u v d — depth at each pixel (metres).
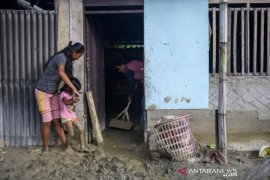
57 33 5.98
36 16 5.93
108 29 9.74
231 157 5.41
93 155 5.52
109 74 10.09
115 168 4.93
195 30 5.96
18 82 5.97
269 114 6.28
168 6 5.95
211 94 6.23
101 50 7.47
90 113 6.21
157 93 6.07
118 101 10.09
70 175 4.68
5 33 5.91
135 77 7.37
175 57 6.02
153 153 5.36
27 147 6.01
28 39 5.93
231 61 6.37
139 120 8.75
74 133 6.18
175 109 6.10
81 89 6.08
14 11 5.89
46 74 5.44
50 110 5.58
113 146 6.35
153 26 5.98
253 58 6.25
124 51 10.02
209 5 6.25
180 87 6.05
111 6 6.10
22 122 6.04
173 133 5.09
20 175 4.70
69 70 5.43
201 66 6.02
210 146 5.85
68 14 5.98
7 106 6.01
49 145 6.10
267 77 6.23
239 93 6.27
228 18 6.17
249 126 6.30
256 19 6.15
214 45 6.20
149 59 6.03
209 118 6.17
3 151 5.77
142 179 4.59
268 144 5.92
